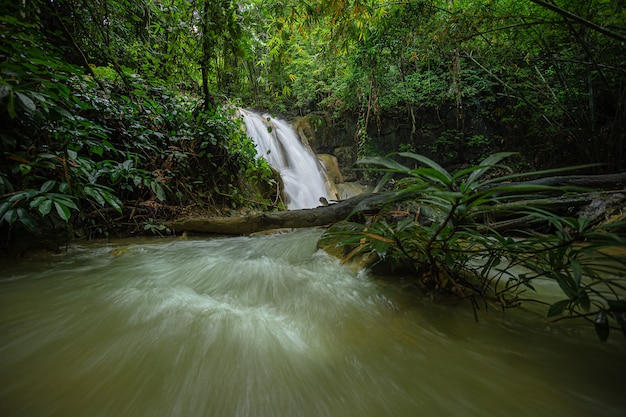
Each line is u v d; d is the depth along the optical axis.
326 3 3.63
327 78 10.18
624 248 2.50
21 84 2.01
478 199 0.98
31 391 0.85
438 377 0.95
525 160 7.99
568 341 1.16
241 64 6.16
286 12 3.90
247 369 0.98
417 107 9.18
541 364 1.01
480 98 8.71
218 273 2.11
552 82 6.91
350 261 2.13
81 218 3.12
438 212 2.04
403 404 0.84
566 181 3.89
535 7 4.64
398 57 6.39
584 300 0.97
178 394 0.86
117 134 3.88
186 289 1.78
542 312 1.43
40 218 2.54
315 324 1.34
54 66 2.19
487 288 1.70
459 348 1.13
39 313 1.36
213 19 4.07
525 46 5.71
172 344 1.12
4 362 0.98
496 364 1.02
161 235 3.75
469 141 8.98
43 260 2.39
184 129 4.80
